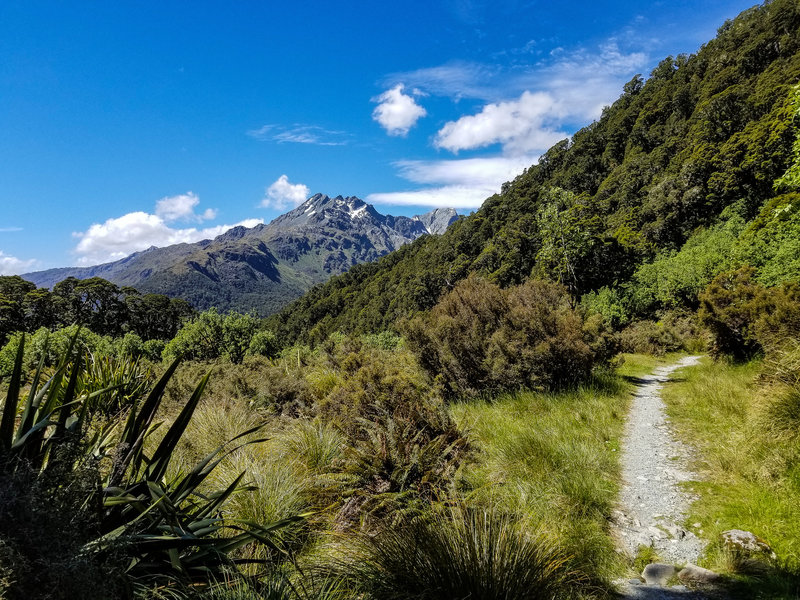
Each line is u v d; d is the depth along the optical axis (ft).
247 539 7.90
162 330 334.65
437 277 343.46
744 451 15.88
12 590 4.97
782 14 303.27
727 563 10.30
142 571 7.34
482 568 8.36
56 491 6.22
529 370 28.63
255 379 27.81
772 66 263.49
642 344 78.23
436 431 15.66
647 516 13.61
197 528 7.94
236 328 83.76
